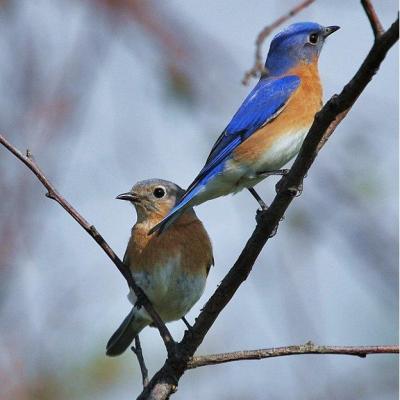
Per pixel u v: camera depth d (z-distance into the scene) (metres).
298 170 8.00
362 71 7.12
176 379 8.49
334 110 7.48
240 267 8.31
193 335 8.43
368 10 6.81
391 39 6.77
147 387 8.52
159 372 8.59
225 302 8.35
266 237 8.23
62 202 8.68
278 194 8.12
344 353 7.76
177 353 8.44
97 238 9.05
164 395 8.44
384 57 6.98
